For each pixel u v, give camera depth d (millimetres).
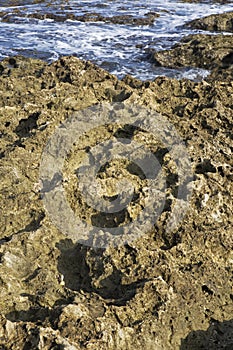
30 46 13891
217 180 6199
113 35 15055
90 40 14508
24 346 4625
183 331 5047
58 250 5602
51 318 4848
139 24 16344
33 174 6441
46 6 18969
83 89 7793
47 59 12727
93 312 4898
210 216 5844
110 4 19328
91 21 16750
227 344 5043
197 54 12125
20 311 5035
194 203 5941
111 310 4914
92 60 12562
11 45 13969
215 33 15000
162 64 12188
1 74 9430
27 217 5930
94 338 4648
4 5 19281
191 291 5191
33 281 5242
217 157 6582
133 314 4949
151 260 5340
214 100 7586
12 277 5234
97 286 5301
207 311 5188
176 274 5238
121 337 4758
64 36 14977
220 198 5992
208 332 5109
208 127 7207
